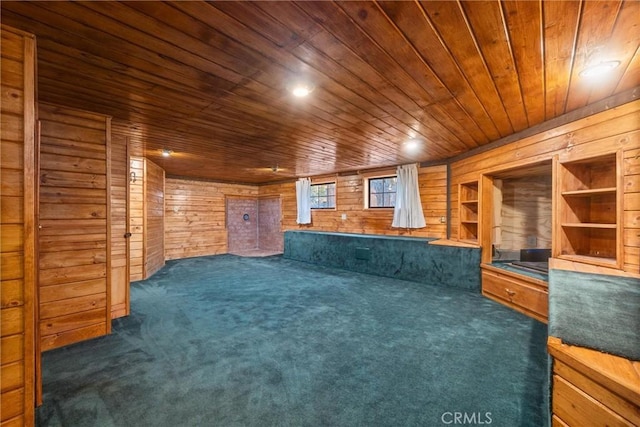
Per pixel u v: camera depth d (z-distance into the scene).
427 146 3.83
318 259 6.15
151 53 1.57
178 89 2.04
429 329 2.71
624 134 2.08
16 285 1.30
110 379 1.92
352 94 2.11
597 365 0.97
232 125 2.88
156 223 5.57
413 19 1.26
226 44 1.48
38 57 1.61
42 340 2.32
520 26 1.31
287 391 1.79
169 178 6.83
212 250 7.63
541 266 3.41
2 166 1.27
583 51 1.52
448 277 4.18
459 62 1.65
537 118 2.68
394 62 1.65
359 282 4.57
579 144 2.42
